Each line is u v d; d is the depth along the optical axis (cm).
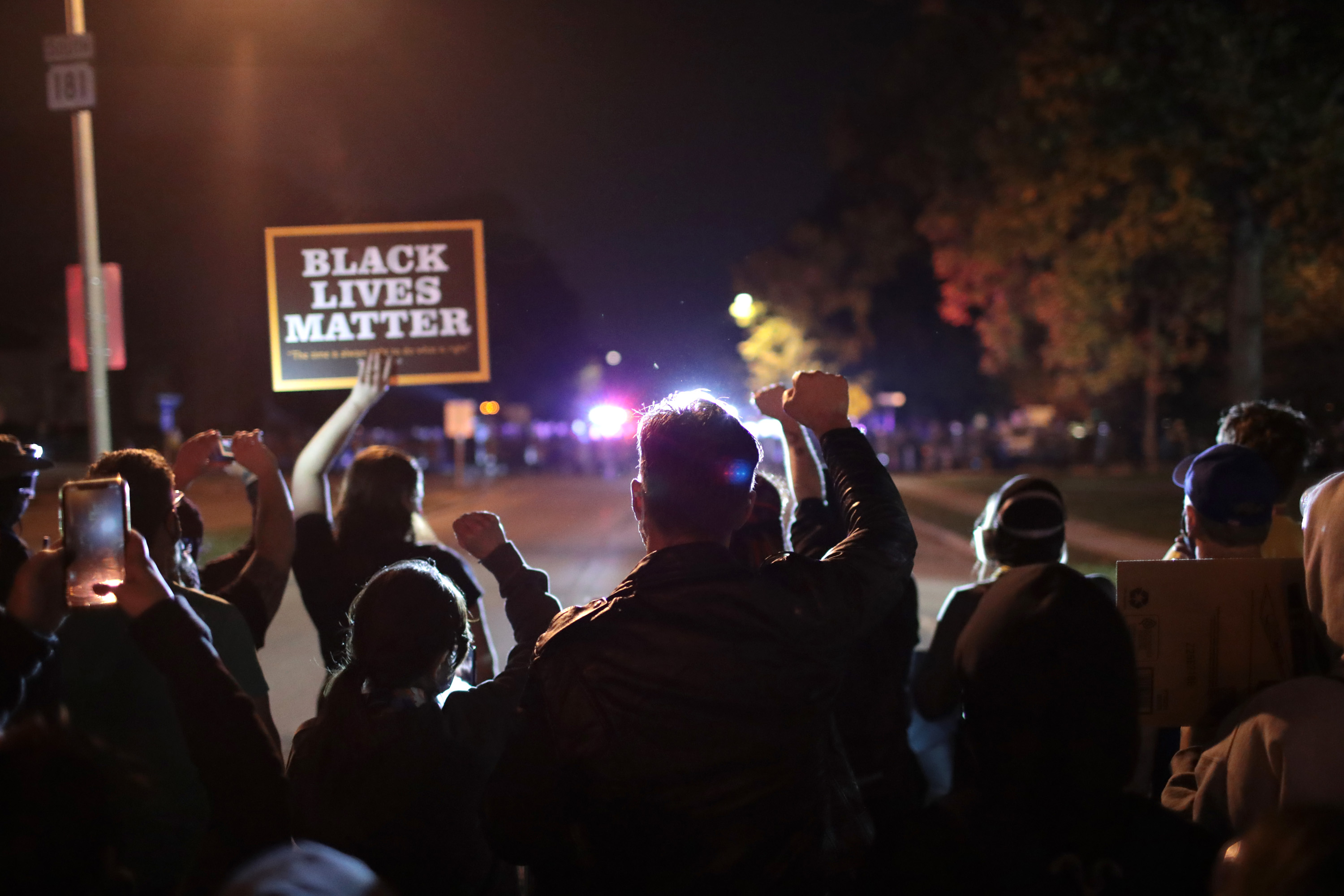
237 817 181
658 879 189
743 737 187
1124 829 166
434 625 246
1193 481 259
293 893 116
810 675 192
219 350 3984
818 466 304
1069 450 4631
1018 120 2212
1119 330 2394
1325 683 191
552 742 196
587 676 190
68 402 5947
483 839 248
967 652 176
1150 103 1855
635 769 186
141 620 188
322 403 4134
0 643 186
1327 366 3231
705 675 186
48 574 201
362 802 236
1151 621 226
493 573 275
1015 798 166
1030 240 2209
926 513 2556
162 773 224
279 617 1177
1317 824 124
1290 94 1706
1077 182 1972
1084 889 163
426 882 239
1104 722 164
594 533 2302
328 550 366
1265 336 2895
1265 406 338
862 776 310
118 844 132
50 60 937
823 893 199
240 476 382
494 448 5862
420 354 408
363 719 239
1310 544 201
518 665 262
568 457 5528
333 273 407
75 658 226
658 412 204
